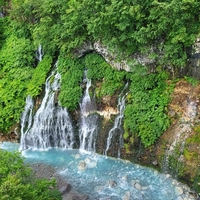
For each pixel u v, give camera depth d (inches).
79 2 665.0
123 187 585.9
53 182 454.3
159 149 613.9
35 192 416.2
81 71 737.0
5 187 349.7
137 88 652.7
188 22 573.3
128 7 584.7
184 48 596.7
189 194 549.3
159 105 626.8
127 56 658.8
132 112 641.0
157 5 561.9
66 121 735.1
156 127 614.9
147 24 585.9
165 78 640.4
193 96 603.2
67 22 688.4
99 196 569.3
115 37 637.3
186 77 617.6
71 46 700.0
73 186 601.9
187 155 571.5
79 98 721.0
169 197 550.6
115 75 691.4
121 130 669.3
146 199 550.9
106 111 697.6
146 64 652.7
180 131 598.5
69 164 674.8
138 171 627.8
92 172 639.1
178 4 535.5
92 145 711.7
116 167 649.0
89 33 666.2
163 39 606.9
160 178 598.5
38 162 690.2
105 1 630.5
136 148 644.7
